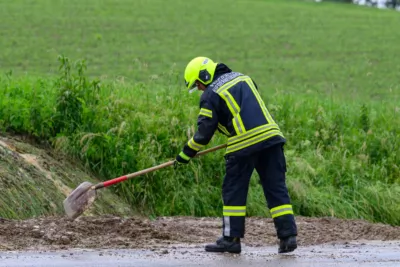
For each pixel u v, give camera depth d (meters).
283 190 17.58
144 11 91.00
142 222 21.22
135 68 61.88
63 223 20.16
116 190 24.52
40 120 25.34
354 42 83.44
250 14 97.12
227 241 17.52
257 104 17.31
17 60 61.75
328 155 29.67
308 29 89.75
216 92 17.19
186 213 25.23
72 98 25.61
